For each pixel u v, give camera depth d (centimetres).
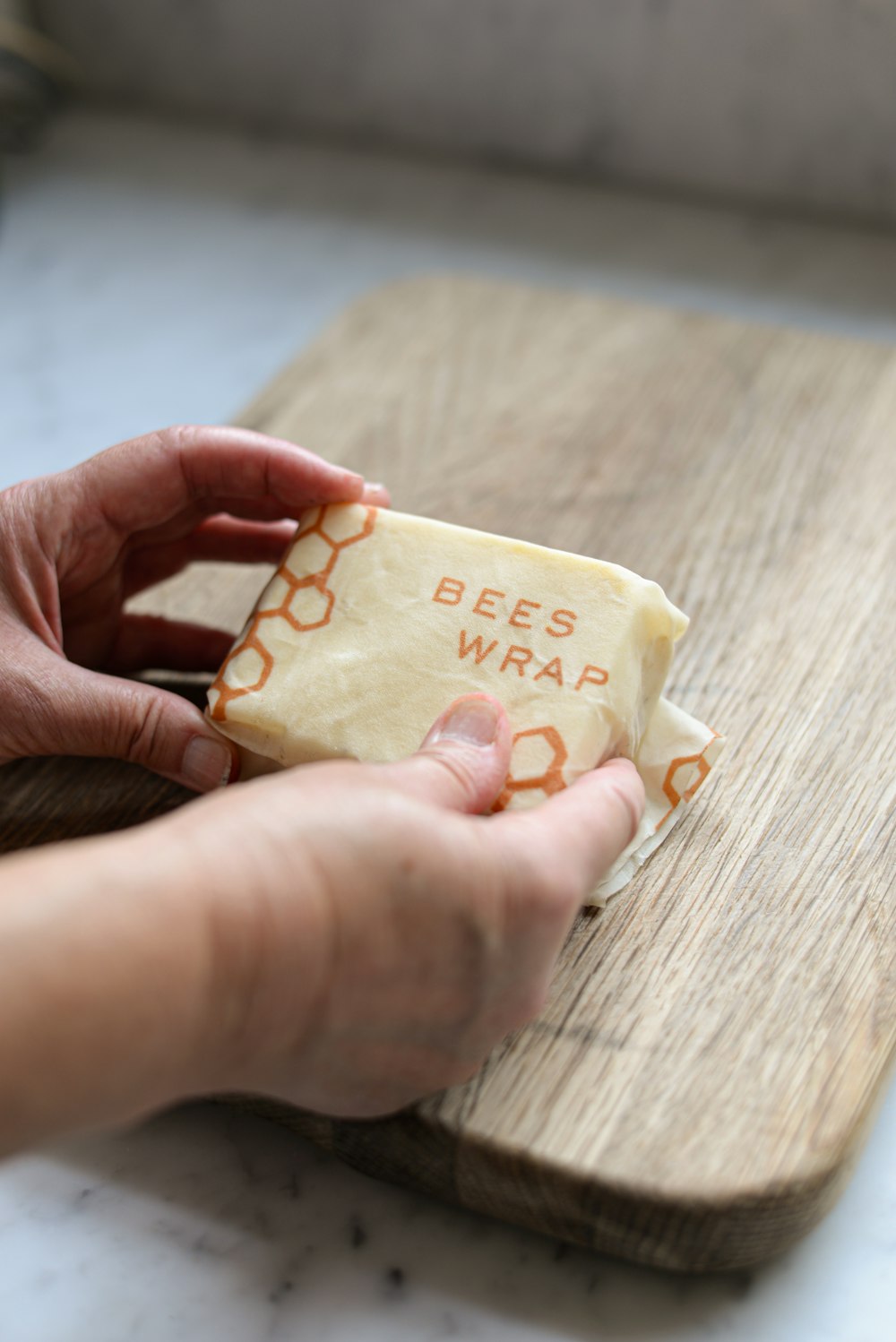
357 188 97
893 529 71
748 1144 53
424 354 80
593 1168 53
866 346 79
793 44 87
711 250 91
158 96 103
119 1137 57
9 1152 46
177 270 92
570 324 81
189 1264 55
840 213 93
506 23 91
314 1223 55
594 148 95
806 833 61
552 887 51
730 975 57
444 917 50
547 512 72
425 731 57
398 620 59
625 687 58
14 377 85
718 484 73
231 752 59
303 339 87
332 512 61
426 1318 54
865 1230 55
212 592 70
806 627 67
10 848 62
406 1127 54
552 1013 56
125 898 46
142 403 84
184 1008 47
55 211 95
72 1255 55
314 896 48
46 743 60
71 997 45
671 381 78
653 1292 54
